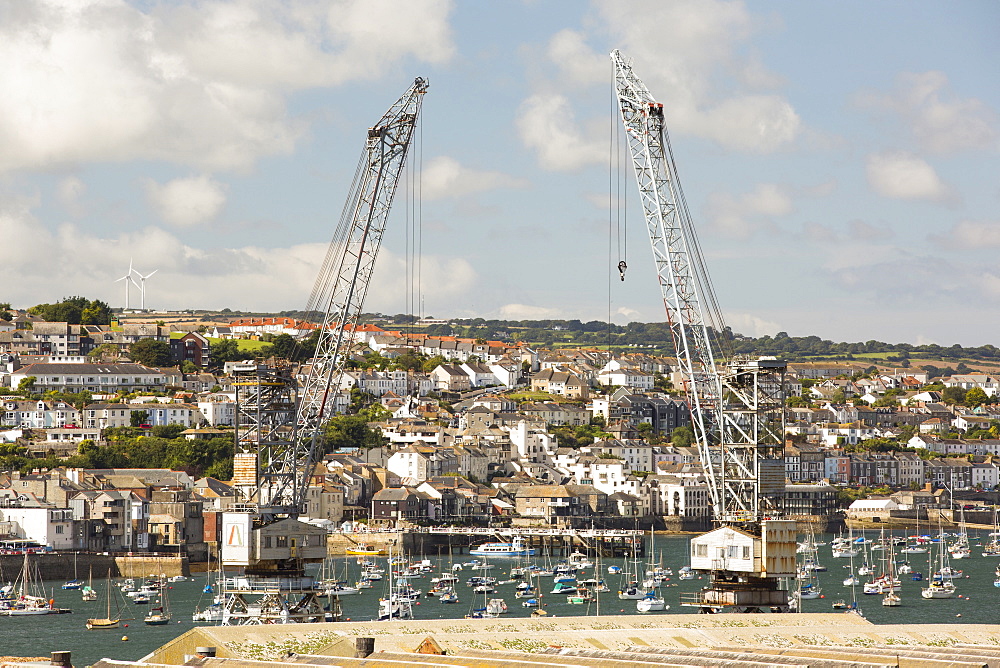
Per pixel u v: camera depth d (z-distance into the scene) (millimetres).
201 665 124500
